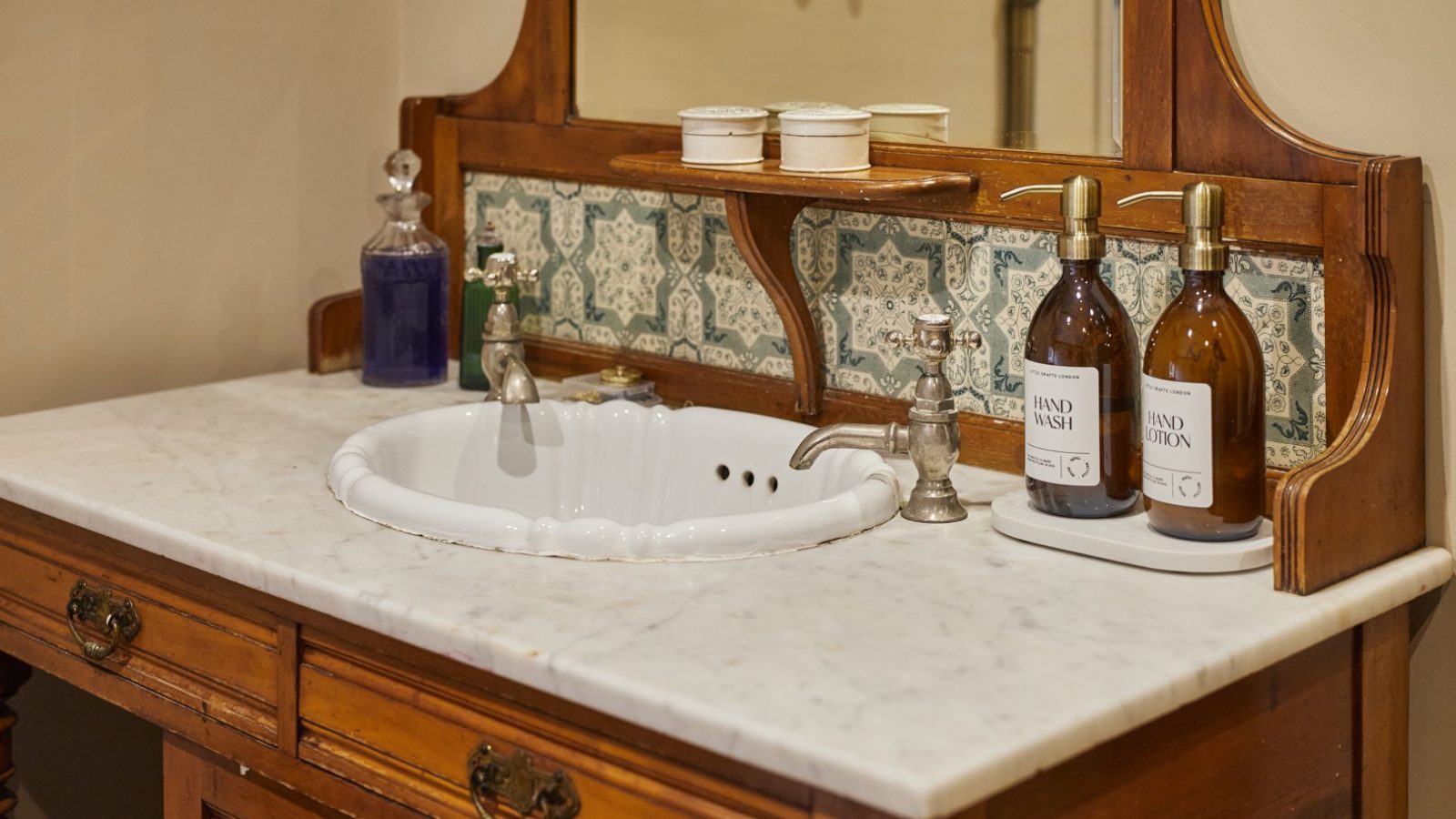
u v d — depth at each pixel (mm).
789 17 1521
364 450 1438
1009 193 1248
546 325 1840
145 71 1750
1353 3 1192
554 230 1806
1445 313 1187
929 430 1272
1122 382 1218
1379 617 1180
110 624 1379
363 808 1181
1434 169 1172
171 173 1791
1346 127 1211
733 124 1463
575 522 1199
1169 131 1273
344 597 1112
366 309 1777
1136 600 1087
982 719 881
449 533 1229
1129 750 995
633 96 1680
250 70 1842
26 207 1681
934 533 1257
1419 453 1203
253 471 1438
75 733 1817
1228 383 1138
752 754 875
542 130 1771
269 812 1315
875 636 1016
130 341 1786
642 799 989
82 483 1391
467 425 1555
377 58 1963
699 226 1652
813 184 1362
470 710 1092
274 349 1925
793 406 1585
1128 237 1322
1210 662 971
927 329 1256
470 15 1876
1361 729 1187
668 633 1023
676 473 1528
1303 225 1208
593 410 1571
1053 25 1334
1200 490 1147
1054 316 1216
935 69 1421
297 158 1904
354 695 1174
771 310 1604
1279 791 1127
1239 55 1261
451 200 1897
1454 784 1242
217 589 1276
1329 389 1218
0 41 1636
